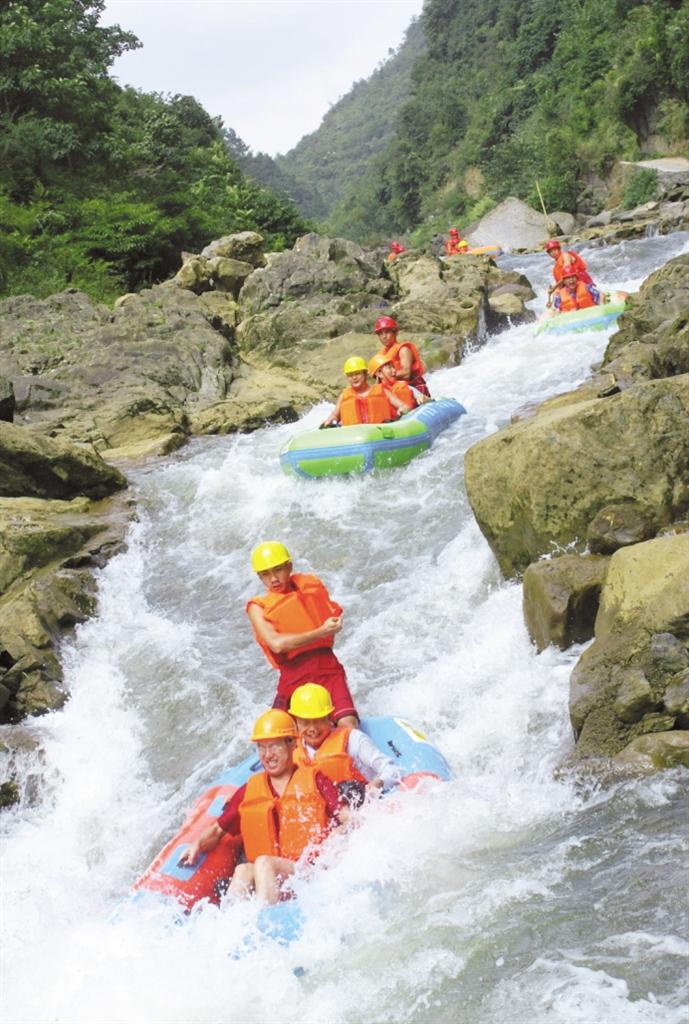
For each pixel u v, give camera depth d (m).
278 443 13.95
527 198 58.81
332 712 5.96
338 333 18.25
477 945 4.45
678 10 49.81
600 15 61.06
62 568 10.41
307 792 5.33
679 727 5.85
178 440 14.91
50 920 6.37
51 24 37.88
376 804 5.45
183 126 51.22
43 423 15.30
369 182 119.25
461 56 100.25
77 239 29.66
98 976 4.83
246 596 9.97
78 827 7.62
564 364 14.98
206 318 18.83
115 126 38.47
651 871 4.70
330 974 4.49
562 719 6.50
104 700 8.85
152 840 7.24
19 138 32.31
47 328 18.36
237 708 8.31
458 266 23.34
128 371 16.67
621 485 7.52
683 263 13.70
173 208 34.66
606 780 5.64
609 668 6.13
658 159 47.38
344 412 12.41
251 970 4.61
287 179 190.00
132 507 12.16
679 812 5.16
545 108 63.81
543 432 7.79
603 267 26.94
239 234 23.14
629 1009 3.82
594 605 7.03
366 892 4.96
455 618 8.41
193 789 7.66
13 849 7.50
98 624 9.84
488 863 5.11
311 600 6.58
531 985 4.10
